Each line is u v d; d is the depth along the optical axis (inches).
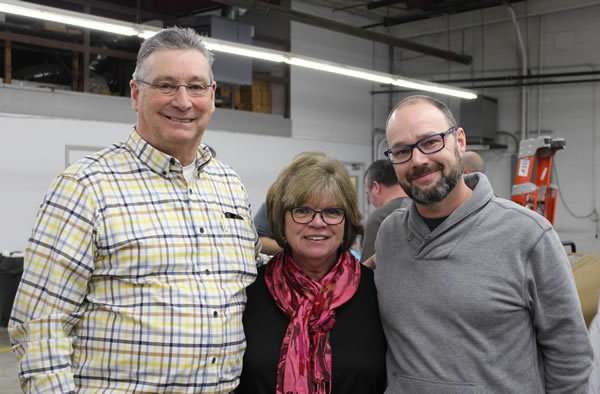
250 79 295.9
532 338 56.7
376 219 91.8
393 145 58.5
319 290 62.1
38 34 261.4
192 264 55.4
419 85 286.8
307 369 59.2
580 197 323.0
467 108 346.0
